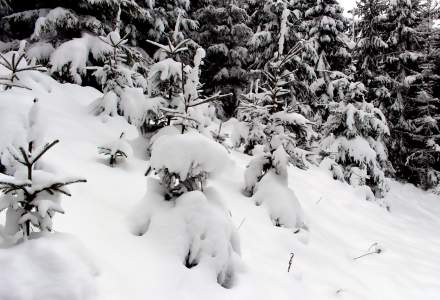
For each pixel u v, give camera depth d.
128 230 3.59
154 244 3.38
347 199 8.95
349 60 18.77
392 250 6.41
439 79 22.88
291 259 4.26
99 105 7.32
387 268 5.52
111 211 3.95
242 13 21.94
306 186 8.48
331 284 4.45
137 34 16.83
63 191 2.39
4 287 2.12
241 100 9.02
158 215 3.62
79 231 3.28
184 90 5.39
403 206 16.08
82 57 9.69
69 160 4.92
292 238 5.28
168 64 6.34
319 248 5.46
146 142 6.39
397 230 8.08
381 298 4.50
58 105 6.98
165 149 3.52
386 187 13.65
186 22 19.61
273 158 6.32
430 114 21.73
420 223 12.76
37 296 2.18
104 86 7.61
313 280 4.38
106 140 6.33
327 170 11.34
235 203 5.73
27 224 2.38
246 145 9.38
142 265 3.07
